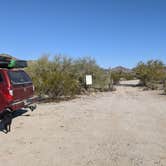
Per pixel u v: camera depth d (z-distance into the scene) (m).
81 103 19.95
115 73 53.00
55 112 15.45
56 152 8.30
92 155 7.96
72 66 31.11
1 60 12.77
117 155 7.90
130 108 16.78
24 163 7.46
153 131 10.62
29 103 13.02
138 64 48.97
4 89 11.47
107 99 23.11
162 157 7.69
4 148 8.83
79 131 10.84
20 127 11.70
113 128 11.23
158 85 39.88
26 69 23.33
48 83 21.81
